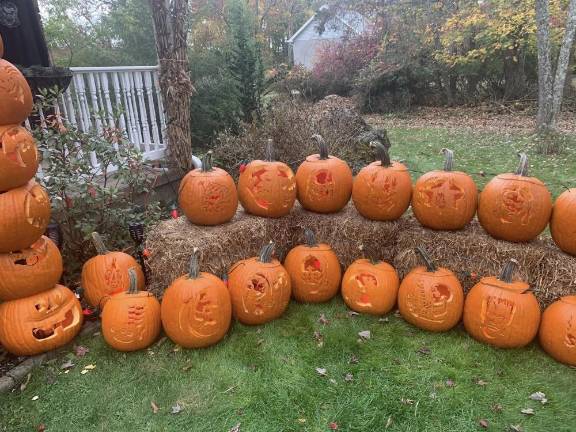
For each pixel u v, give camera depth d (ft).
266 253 10.63
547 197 10.03
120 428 7.77
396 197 11.34
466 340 9.96
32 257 9.36
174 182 17.75
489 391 8.48
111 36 36.22
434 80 49.34
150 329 9.70
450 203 10.68
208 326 9.49
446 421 7.82
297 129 19.30
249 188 11.94
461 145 30.76
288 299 10.89
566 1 41.52
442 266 10.82
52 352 9.67
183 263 10.43
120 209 13.01
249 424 7.79
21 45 15.15
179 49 16.63
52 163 12.22
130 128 17.47
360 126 23.91
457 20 45.11
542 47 28.66
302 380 8.84
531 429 7.61
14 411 8.18
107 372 9.14
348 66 54.44
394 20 51.47
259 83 27.91
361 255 11.84
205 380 8.85
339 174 12.04
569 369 9.00
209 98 27.37
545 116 29.84
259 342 10.00
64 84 14.11
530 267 10.06
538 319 9.45
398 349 9.76
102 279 10.67
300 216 12.49
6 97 8.34
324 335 10.28
